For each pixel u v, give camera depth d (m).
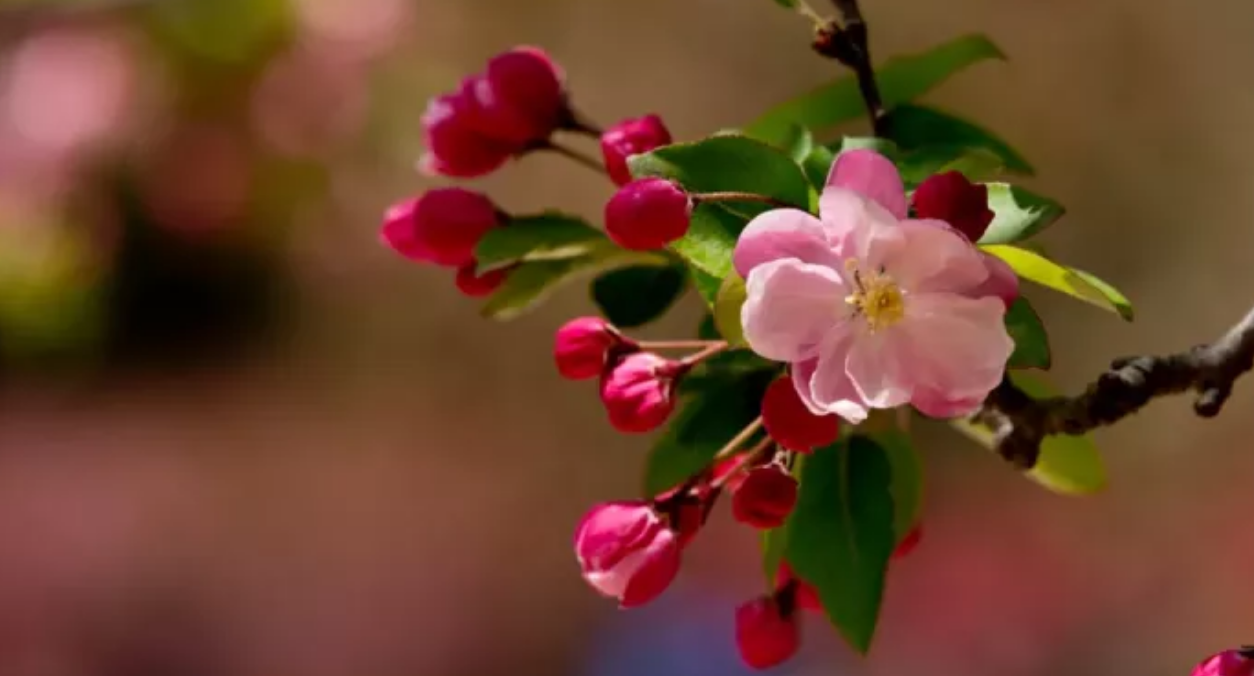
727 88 2.67
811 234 0.90
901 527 0.96
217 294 3.78
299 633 2.87
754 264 0.90
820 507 0.94
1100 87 2.44
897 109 0.96
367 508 3.08
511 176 2.71
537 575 2.85
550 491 2.94
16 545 3.17
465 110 0.97
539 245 0.95
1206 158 2.39
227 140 2.36
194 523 3.22
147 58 2.34
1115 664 2.38
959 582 2.53
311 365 3.50
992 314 0.89
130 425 3.61
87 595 3.04
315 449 3.32
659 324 2.43
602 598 2.75
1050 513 2.53
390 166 2.47
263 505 3.22
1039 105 2.46
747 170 0.91
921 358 0.90
